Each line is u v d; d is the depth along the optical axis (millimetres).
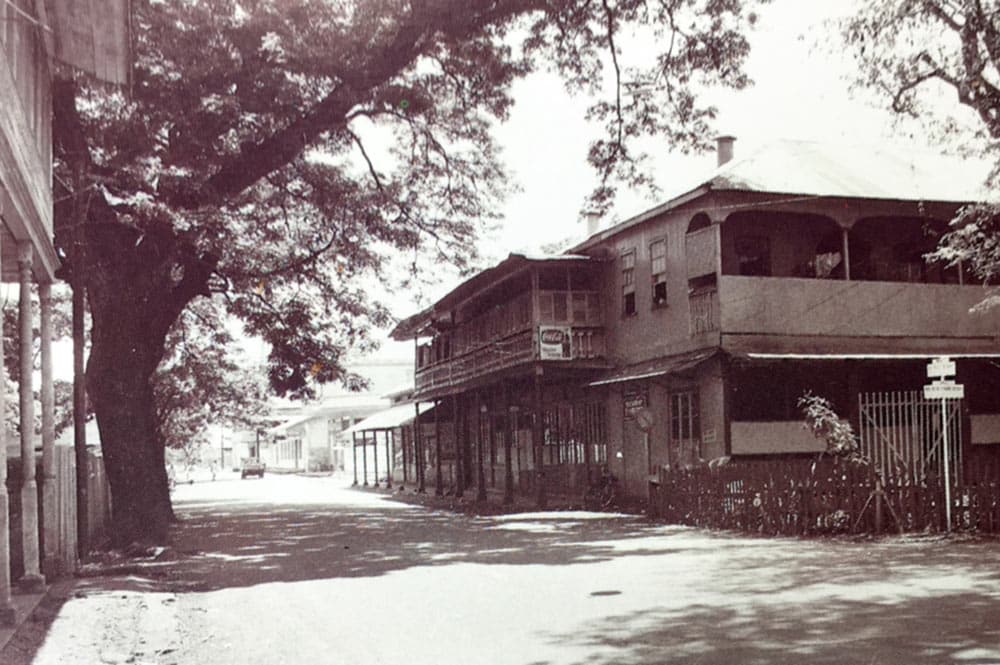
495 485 37844
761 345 21938
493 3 17625
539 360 26969
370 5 17109
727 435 21359
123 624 9703
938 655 7039
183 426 42188
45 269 11734
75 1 10594
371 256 25781
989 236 21484
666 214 24297
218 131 17781
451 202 25078
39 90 11180
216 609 10852
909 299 23016
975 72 16000
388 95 19203
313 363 27547
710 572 11969
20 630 8836
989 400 23875
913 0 16125
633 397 25922
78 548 15281
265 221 23688
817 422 17625
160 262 17766
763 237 23562
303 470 86875
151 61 17000
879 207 22672
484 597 10750
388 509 30047
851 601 9422
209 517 27969
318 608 10602
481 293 32375
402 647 8219
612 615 9219
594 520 21828
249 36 17141
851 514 16031
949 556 12711
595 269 28188
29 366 11000
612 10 19219
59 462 13492
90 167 16734
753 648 7488
